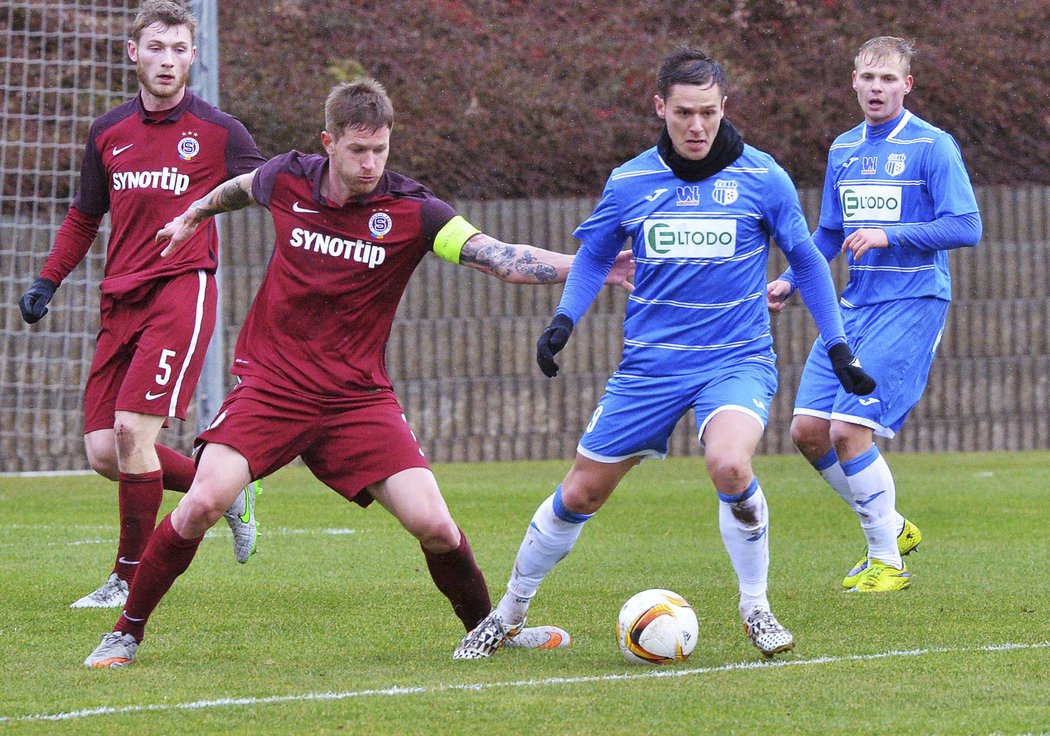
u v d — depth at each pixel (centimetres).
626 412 1614
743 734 1234
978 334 5041
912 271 2230
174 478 2188
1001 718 1284
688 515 3241
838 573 2344
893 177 2258
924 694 1385
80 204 2103
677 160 1598
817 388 2275
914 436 5009
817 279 1634
